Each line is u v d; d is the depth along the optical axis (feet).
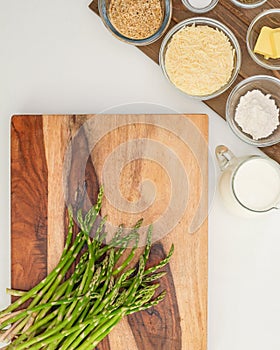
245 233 2.96
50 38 2.97
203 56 2.82
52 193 2.84
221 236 2.96
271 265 2.96
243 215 2.81
